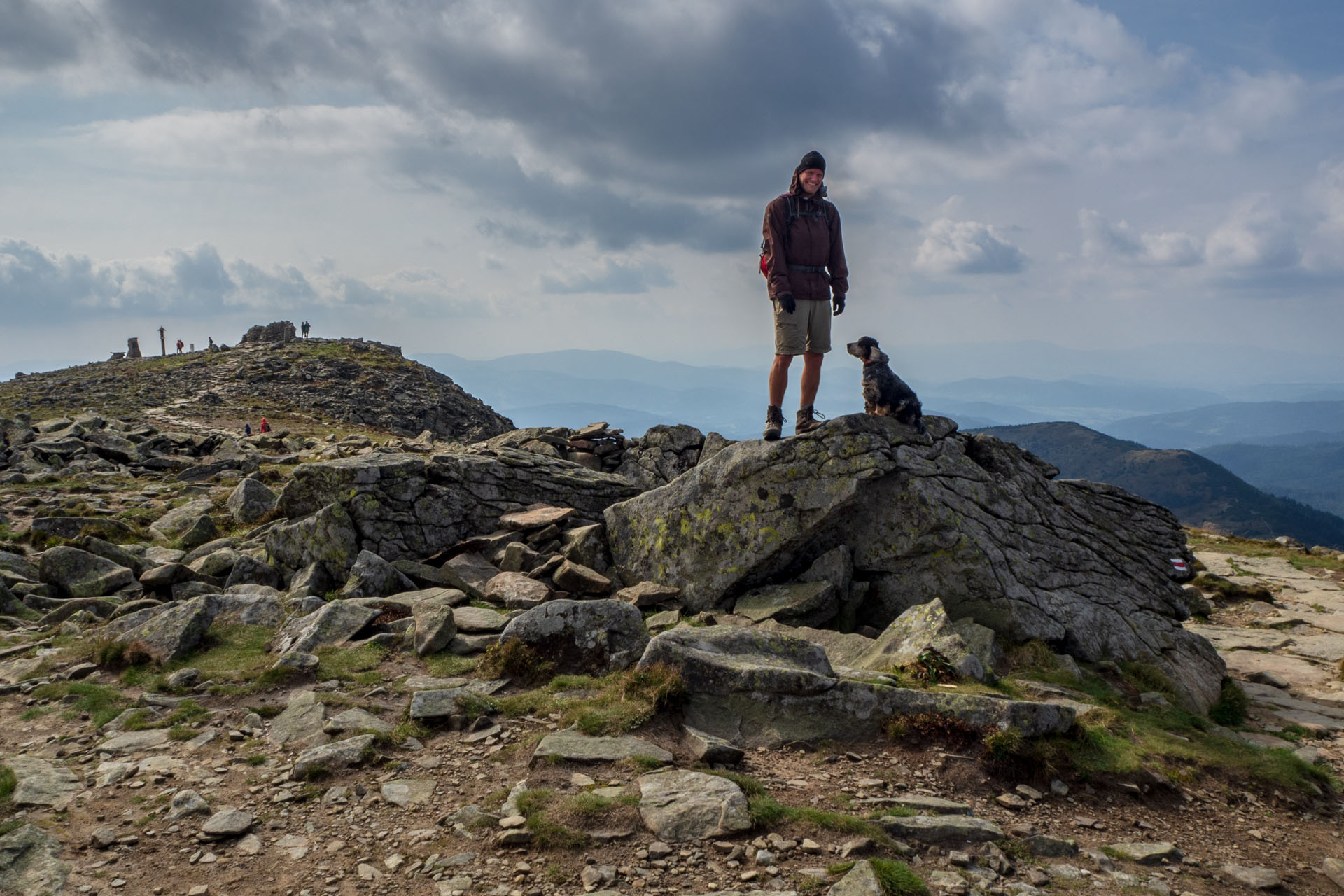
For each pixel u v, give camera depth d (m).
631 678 7.86
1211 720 10.33
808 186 11.49
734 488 12.37
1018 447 13.63
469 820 5.82
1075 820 6.71
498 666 8.73
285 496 13.48
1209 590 18.70
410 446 32.16
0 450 25.30
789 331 11.60
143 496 20.61
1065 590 11.67
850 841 5.65
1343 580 20.52
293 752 6.98
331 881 5.11
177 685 8.35
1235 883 6.07
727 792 6.00
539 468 15.43
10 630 10.48
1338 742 9.77
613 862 5.31
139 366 81.81
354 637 9.79
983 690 8.32
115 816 5.86
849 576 11.89
